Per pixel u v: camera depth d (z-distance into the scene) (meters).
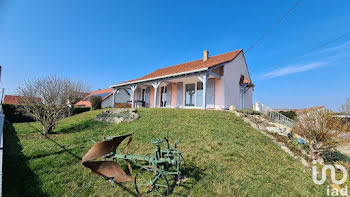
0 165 3.44
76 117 12.04
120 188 3.53
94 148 3.31
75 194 3.29
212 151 5.50
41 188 3.36
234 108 11.87
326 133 6.39
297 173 4.75
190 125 8.15
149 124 8.27
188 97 14.91
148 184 3.21
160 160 3.51
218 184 3.74
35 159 4.59
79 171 4.09
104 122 9.41
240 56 16.11
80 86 14.80
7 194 3.08
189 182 3.77
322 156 6.50
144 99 19.58
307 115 7.04
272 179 4.18
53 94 7.80
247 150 5.78
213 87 13.53
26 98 7.77
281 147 6.72
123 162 4.62
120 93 28.22
